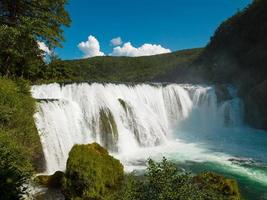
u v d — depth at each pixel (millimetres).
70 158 13836
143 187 8656
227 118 33656
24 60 26422
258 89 30703
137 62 105562
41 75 35250
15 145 12953
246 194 14609
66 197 13250
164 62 102062
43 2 23391
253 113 31844
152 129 26438
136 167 18938
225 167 18844
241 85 38469
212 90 35406
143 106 28422
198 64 62438
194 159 20812
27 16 23766
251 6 51750
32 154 15758
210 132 31000
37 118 18766
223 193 12406
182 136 29094
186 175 8688
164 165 8859
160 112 30828
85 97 24469
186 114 33094
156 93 31094
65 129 20734
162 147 24859
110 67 102312
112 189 13578
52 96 24750
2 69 24547
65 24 25609
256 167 18797
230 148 23844
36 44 24547
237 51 50562
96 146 16109
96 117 23984
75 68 52281
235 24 55094
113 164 14352
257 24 47719
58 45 24938
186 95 33969
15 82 20016
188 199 8016
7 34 20766
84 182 13055
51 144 19266
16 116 15320
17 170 11125
